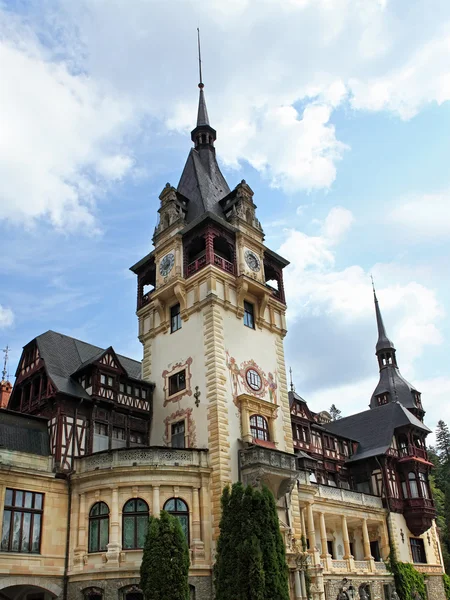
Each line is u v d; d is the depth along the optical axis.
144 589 23.45
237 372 33.97
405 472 49.88
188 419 32.94
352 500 43.97
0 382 41.59
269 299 38.28
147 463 28.89
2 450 27.95
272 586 24.11
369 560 42.72
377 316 70.44
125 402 34.12
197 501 28.91
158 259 38.72
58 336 36.62
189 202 40.88
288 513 32.28
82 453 30.86
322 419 69.88
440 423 83.38
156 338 37.53
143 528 27.55
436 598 47.25
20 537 27.02
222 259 36.22
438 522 66.94
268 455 31.14
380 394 64.50
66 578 27.58
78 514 28.62
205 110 47.91
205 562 27.81
